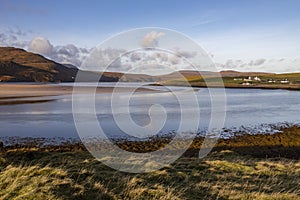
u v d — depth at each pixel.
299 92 70.75
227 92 71.38
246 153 17.73
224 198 7.04
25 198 5.78
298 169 10.40
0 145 18.41
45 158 11.44
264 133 22.88
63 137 20.50
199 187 7.75
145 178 8.23
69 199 6.09
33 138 20.42
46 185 6.43
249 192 7.49
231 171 9.76
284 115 32.31
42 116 29.67
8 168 7.98
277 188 8.04
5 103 41.59
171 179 8.33
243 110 35.94
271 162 12.26
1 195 6.02
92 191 6.66
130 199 6.60
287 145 19.56
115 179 7.73
